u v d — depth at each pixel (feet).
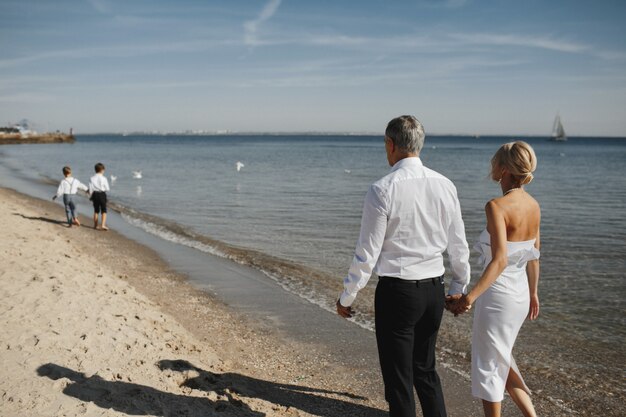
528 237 10.37
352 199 69.67
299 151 319.47
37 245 28.68
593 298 25.66
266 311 22.81
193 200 68.69
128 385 12.18
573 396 15.24
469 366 17.20
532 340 19.97
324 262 33.17
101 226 44.16
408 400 9.69
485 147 467.11
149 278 27.86
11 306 16.53
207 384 13.73
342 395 14.55
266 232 44.57
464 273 10.25
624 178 114.42
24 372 11.98
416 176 9.52
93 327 15.61
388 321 9.68
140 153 262.06
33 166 140.97
